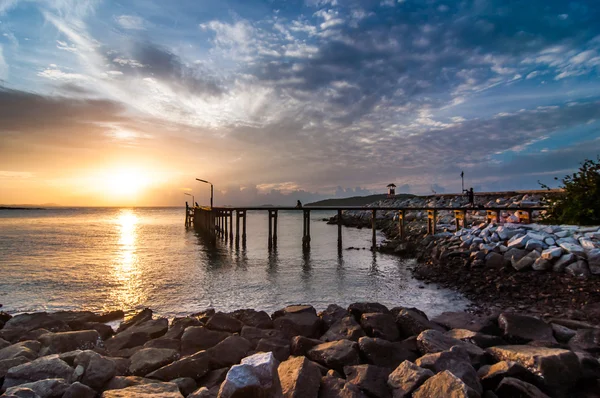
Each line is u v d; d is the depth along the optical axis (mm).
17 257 24453
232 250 29125
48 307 12805
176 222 79125
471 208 27359
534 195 34656
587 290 11898
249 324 9281
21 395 4141
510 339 7625
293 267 20891
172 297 14078
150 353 6758
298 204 30500
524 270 15070
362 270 19766
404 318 8430
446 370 4809
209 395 4672
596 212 17922
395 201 63219
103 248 30062
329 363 6305
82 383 5086
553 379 5430
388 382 5215
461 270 16953
